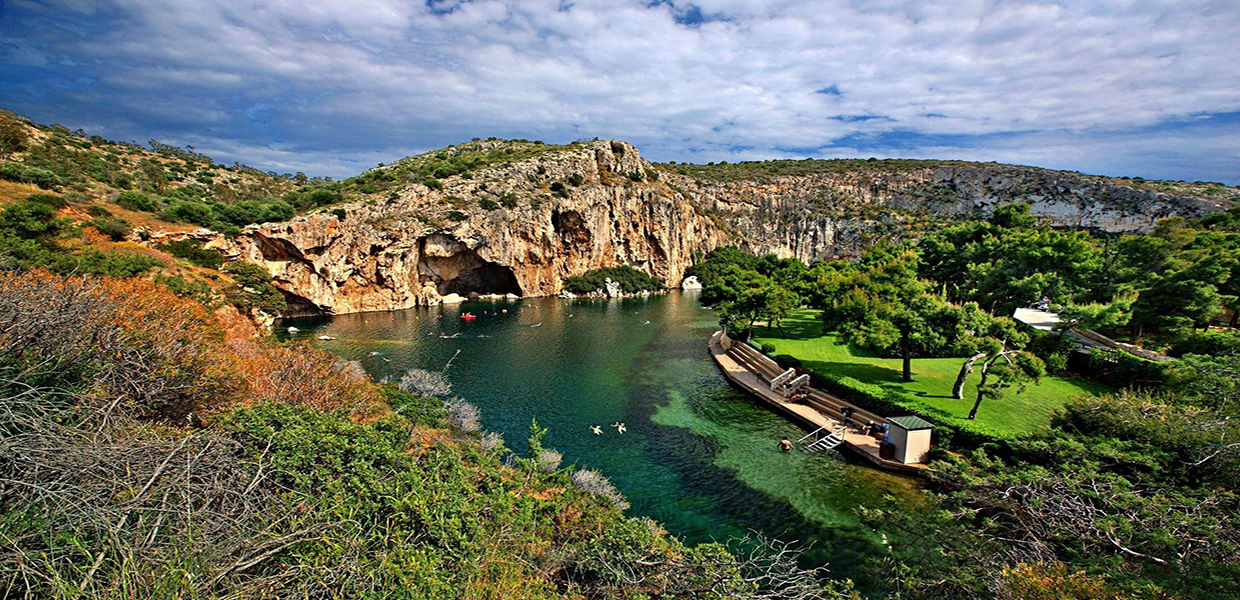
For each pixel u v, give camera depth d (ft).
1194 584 32.94
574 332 191.72
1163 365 78.43
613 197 355.56
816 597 37.37
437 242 268.62
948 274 179.42
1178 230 149.28
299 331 187.11
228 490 26.37
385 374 126.72
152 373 39.29
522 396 110.63
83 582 17.94
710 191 501.97
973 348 82.43
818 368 111.75
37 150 219.00
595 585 34.78
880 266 133.90
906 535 54.08
